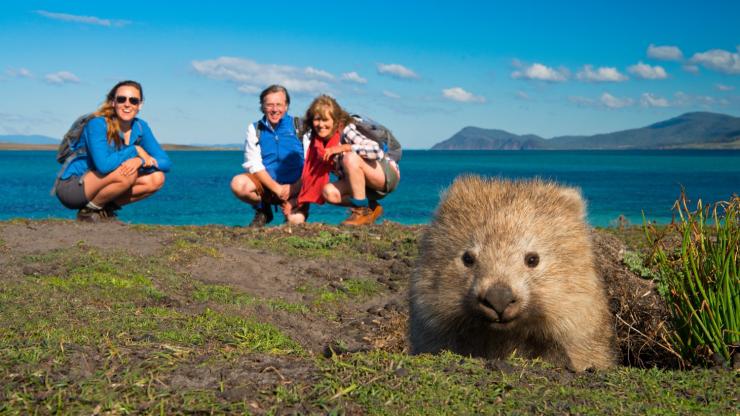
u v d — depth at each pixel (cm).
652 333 225
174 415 124
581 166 4956
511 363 160
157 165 458
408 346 221
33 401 128
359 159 454
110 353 153
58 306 227
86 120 436
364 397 134
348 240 403
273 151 464
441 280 191
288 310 269
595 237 271
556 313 186
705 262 204
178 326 208
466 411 130
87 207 445
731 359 192
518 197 200
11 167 3759
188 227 429
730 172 3872
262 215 480
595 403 137
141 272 296
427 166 4709
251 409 127
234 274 318
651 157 8800
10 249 331
